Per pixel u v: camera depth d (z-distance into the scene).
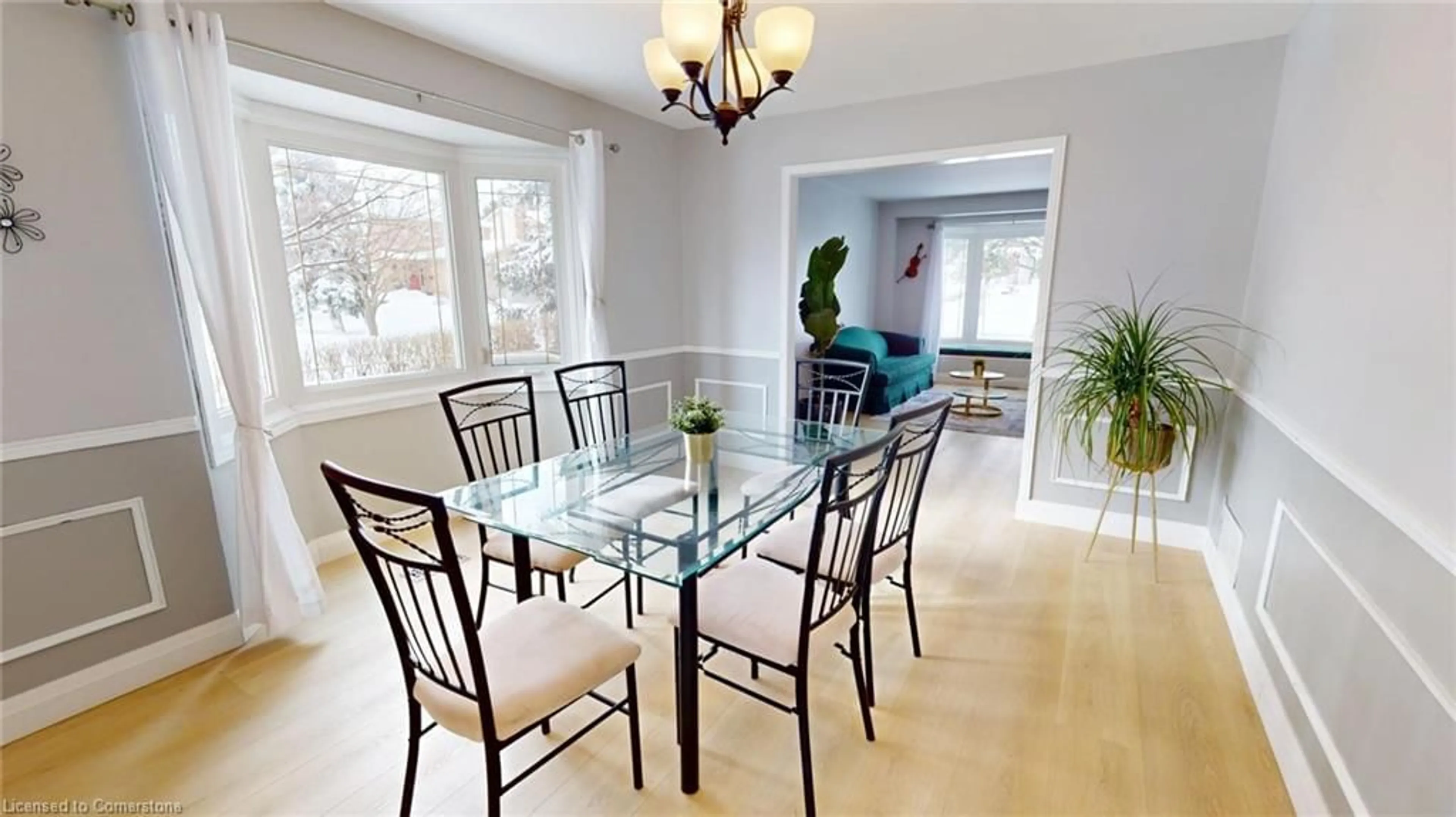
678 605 1.75
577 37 2.58
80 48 1.74
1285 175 2.36
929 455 1.91
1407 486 1.25
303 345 2.78
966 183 6.32
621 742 1.76
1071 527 3.27
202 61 1.87
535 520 1.82
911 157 3.38
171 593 2.03
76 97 1.74
